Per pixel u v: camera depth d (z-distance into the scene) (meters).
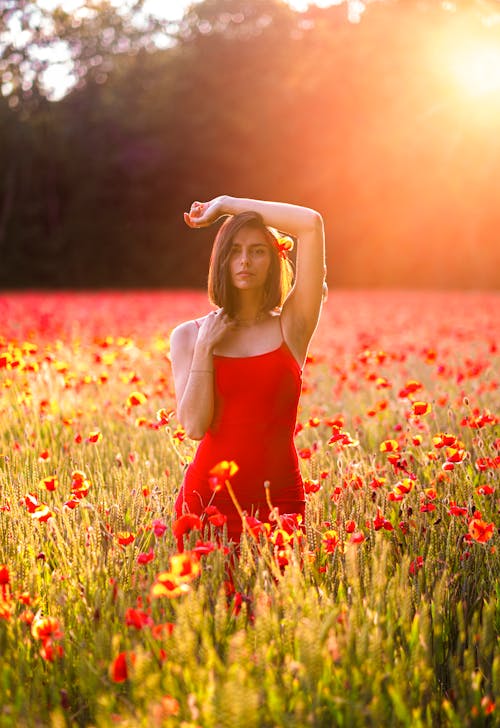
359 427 5.78
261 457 3.36
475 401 6.75
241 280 3.39
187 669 2.31
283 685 2.37
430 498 3.55
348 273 57.88
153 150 57.06
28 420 6.27
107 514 3.46
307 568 2.94
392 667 2.54
